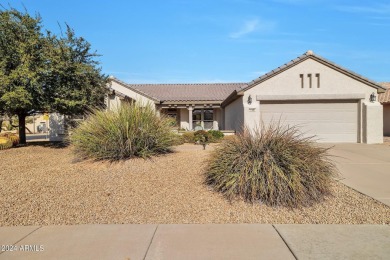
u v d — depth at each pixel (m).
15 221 5.79
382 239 4.87
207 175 7.85
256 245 4.68
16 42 14.73
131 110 10.97
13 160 12.41
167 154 11.05
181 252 4.46
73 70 15.52
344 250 4.49
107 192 7.38
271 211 6.24
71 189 7.62
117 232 5.22
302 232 5.18
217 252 4.45
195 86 35.94
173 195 7.16
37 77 14.14
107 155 10.10
